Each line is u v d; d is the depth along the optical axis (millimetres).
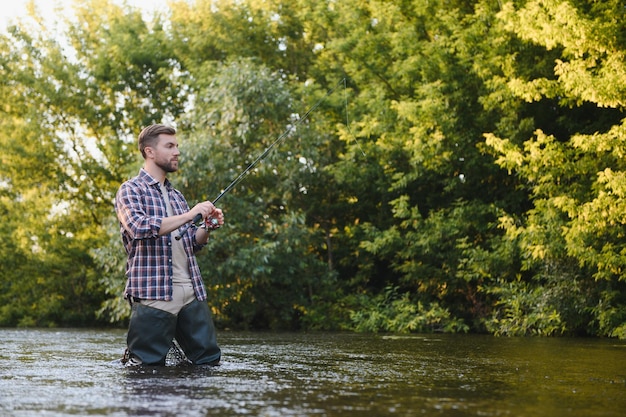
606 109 10695
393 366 4363
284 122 12250
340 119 13438
